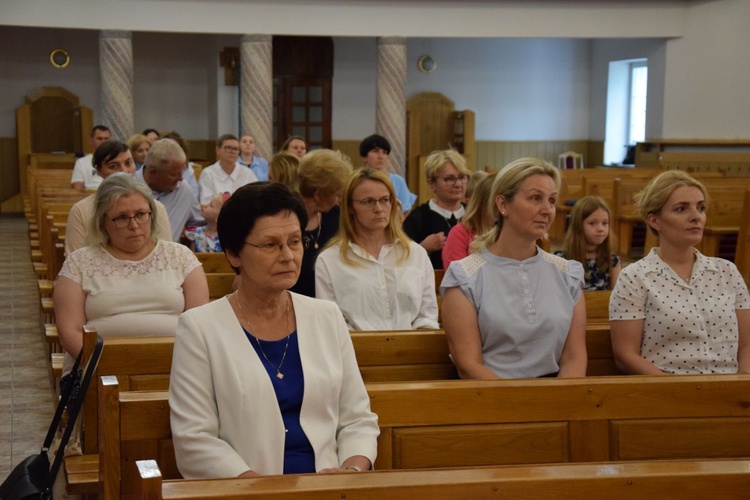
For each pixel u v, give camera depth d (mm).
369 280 4031
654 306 3574
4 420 5172
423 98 18953
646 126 17547
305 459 2535
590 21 16188
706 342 3553
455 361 3453
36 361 6609
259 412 2496
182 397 2512
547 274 3447
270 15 15367
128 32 15109
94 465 3293
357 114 18578
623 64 19047
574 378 2955
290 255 2547
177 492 1986
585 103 19812
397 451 2850
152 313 3867
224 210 2562
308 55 18188
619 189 10633
